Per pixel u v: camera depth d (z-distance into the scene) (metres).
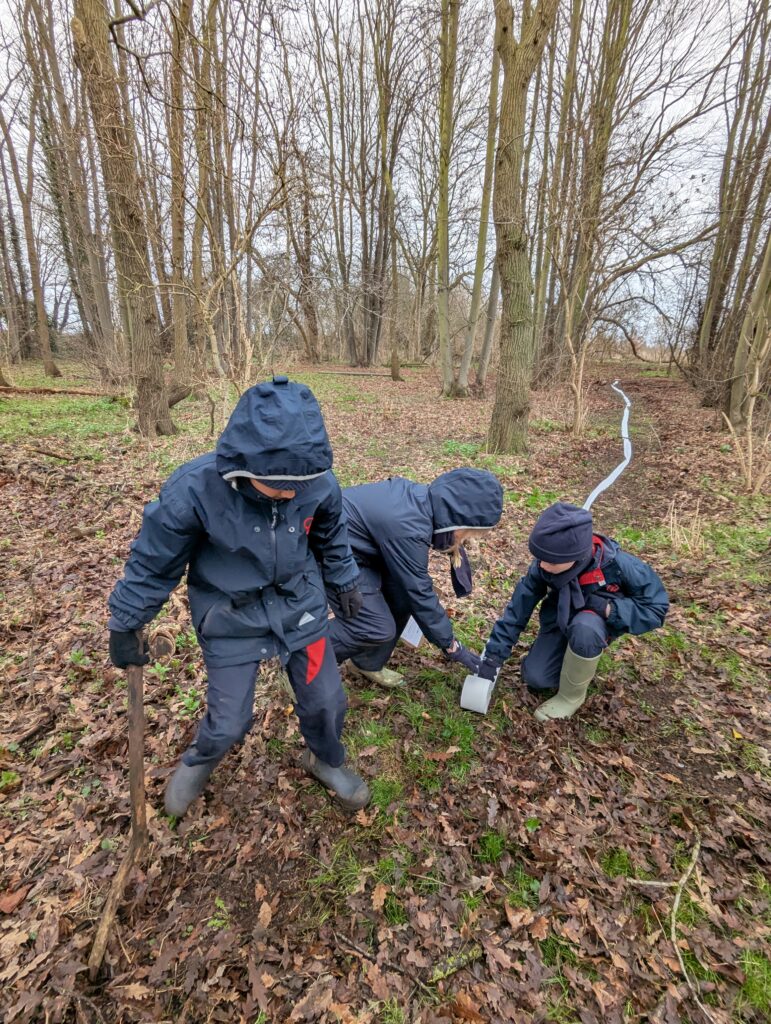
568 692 2.72
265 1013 1.65
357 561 2.53
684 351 20.70
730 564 4.68
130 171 7.87
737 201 15.38
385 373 24.06
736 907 1.95
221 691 1.94
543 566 2.52
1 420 9.52
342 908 1.94
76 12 7.18
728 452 8.51
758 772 2.51
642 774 2.49
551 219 10.66
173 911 1.91
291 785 2.40
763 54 14.83
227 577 1.83
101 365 14.56
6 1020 1.60
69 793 2.32
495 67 13.98
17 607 3.74
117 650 1.78
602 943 1.85
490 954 1.80
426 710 2.85
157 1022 1.62
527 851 2.15
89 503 5.62
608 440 10.12
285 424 1.46
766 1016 1.66
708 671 3.20
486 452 8.82
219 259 6.28
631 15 14.04
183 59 6.54
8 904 1.90
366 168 23.97
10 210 21.72
